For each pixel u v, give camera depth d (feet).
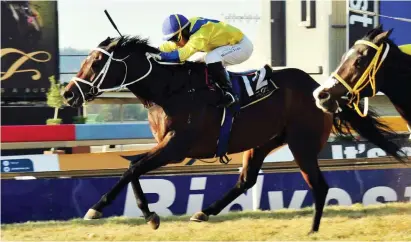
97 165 36.96
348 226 33.12
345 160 40.24
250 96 29.63
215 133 28.73
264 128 30.04
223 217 36.11
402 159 34.42
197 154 29.27
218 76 28.45
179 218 36.06
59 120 44.39
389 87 23.61
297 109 30.81
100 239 30.81
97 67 26.71
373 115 31.12
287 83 30.94
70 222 35.04
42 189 35.91
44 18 45.65
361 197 40.37
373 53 22.90
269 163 38.83
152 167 26.78
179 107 27.58
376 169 40.65
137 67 27.45
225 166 38.45
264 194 38.75
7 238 31.01
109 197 26.27
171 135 27.30
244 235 31.35
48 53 45.88
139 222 34.94
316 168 31.17
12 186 35.47
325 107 23.65
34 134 38.24
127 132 40.01
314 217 31.30
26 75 45.39
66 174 36.50
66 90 26.37
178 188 37.68
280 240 30.19
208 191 38.14
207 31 28.02
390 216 35.78
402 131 40.78
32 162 36.22
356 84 23.07
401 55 23.21
